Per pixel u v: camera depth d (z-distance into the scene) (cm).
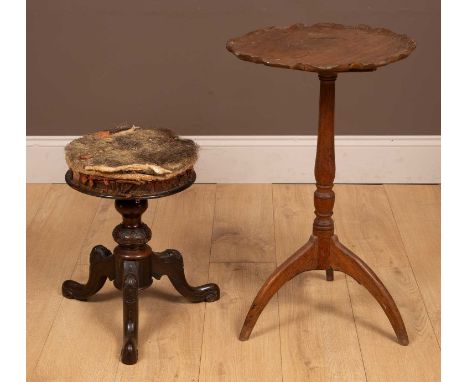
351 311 251
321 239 238
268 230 295
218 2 307
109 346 236
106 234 292
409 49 221
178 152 230
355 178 328
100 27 310
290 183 328
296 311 251
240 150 323
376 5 308
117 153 228
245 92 317
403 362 230
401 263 276
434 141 324
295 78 315
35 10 308
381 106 320
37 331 242
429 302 255
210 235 291
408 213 307
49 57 314
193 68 315
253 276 268
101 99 319
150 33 311
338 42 231
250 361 230
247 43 230
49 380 223
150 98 319
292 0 307
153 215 303
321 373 225
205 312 250
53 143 323
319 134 232
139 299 256
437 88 318
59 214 304
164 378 224
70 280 256
